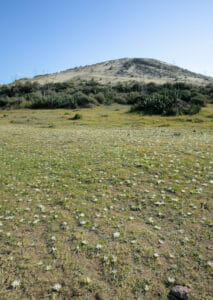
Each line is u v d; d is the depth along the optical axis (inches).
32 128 1071.6
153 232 225.0
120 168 406.0
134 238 215.8
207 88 3201.3
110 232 225.9
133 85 3457.2
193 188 317.7
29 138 756.6
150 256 191.8
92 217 254.5
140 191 315.6
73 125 1172.5
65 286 165.6
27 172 412.5
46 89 3479.3
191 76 5639.8
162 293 159.3
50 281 170.1
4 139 747.4
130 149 533.3
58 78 5137.8
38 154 541.0
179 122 1165.1
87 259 190.9
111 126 1100.5
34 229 235.5
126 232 225.1
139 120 1285.7
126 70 5880.9
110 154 498.0
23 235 225.5
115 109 2005.4
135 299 155.3
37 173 404.8
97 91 3132.4
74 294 159.5
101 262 186.9
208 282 166.4
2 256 196.4
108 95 2662.4
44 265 184.7
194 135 748.0
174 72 5895.7
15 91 3481.8
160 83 3937.0
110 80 4485.7
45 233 228.1
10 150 592.1
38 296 158.9
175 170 379.6
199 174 363.9
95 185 340.2
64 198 301.6
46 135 810.2
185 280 168.4
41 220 252.1
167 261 187.2
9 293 161.2
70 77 5201.8
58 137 756.0
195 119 1198.9
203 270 177.3
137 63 6692.9
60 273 177.2
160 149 521.3
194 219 244.4
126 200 292.4
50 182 359.9
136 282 167.8
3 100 2615.7
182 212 257.1
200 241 210.5
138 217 253.6
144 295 158.1
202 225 234.1
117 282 167.6
